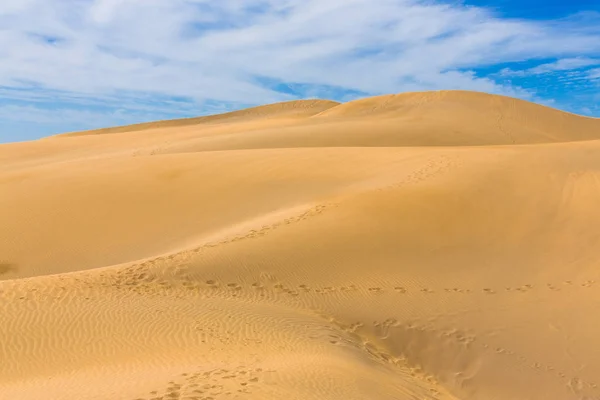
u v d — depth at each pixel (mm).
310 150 27500
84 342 9133
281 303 11859
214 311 10688
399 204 16828
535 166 20750
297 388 7031
